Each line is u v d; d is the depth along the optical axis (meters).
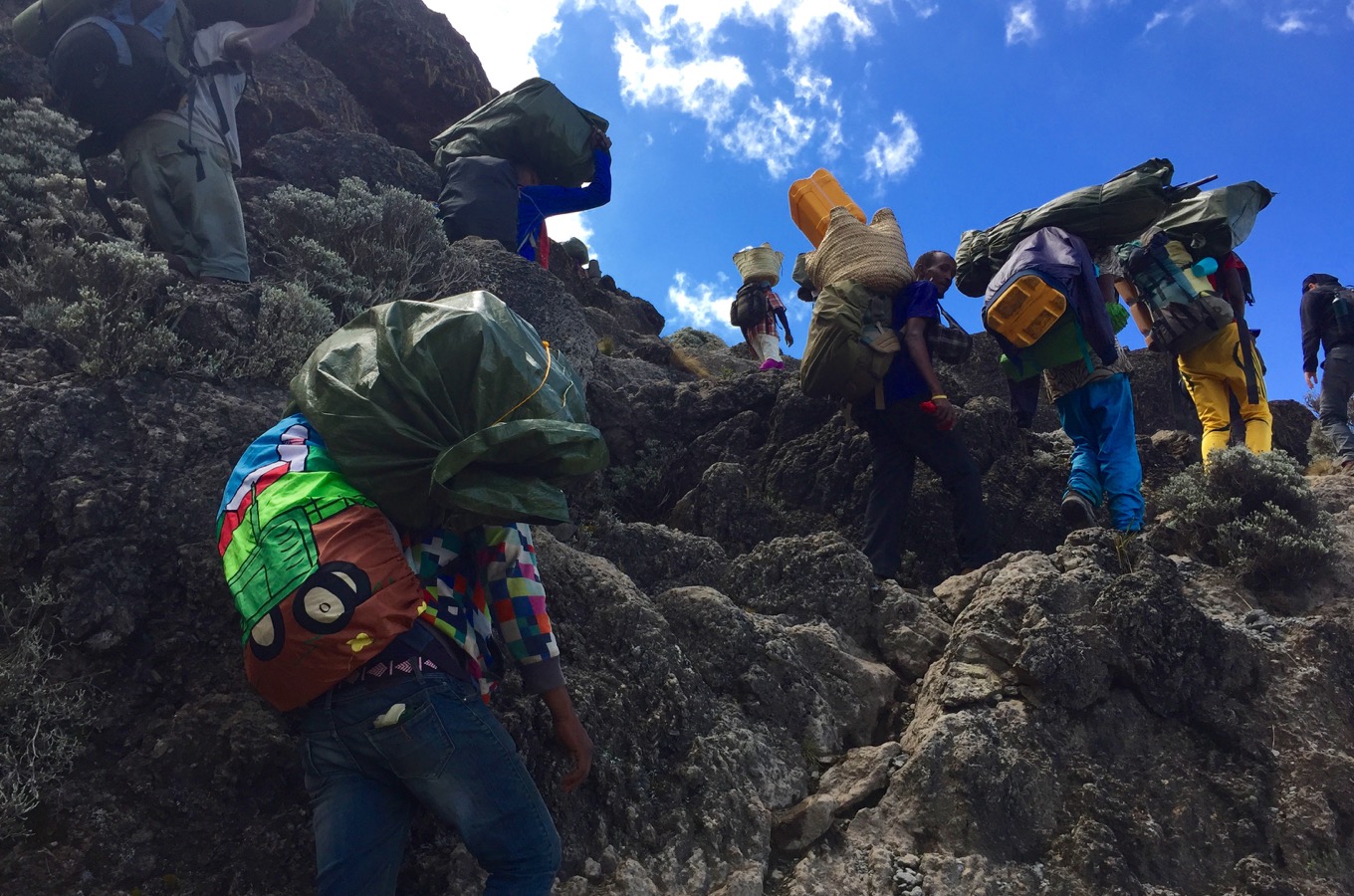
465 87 12.70
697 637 4.13
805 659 4.31
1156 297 6.41
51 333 4.12
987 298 5.64
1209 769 4.00
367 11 12.01
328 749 2.45
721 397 6.86
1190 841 3.75
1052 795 3.78
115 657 3.30
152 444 3.78
